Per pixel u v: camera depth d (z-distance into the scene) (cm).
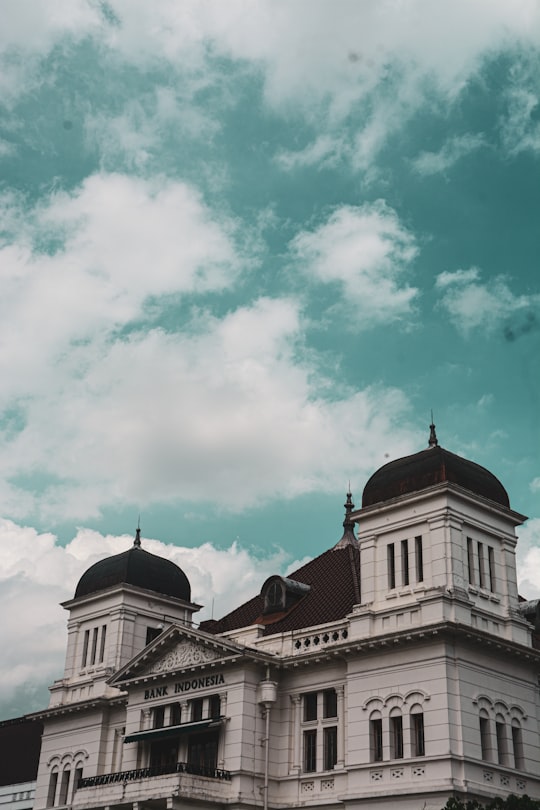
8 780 7138
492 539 4725
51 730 6100
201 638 5044
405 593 4525
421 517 4600
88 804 5016
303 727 4784
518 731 4441
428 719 4200
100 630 6112
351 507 6216
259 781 4691
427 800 4059
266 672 4888
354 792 4325
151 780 4697
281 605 5362
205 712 4978
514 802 3634
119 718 5706
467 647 4325
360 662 4556
